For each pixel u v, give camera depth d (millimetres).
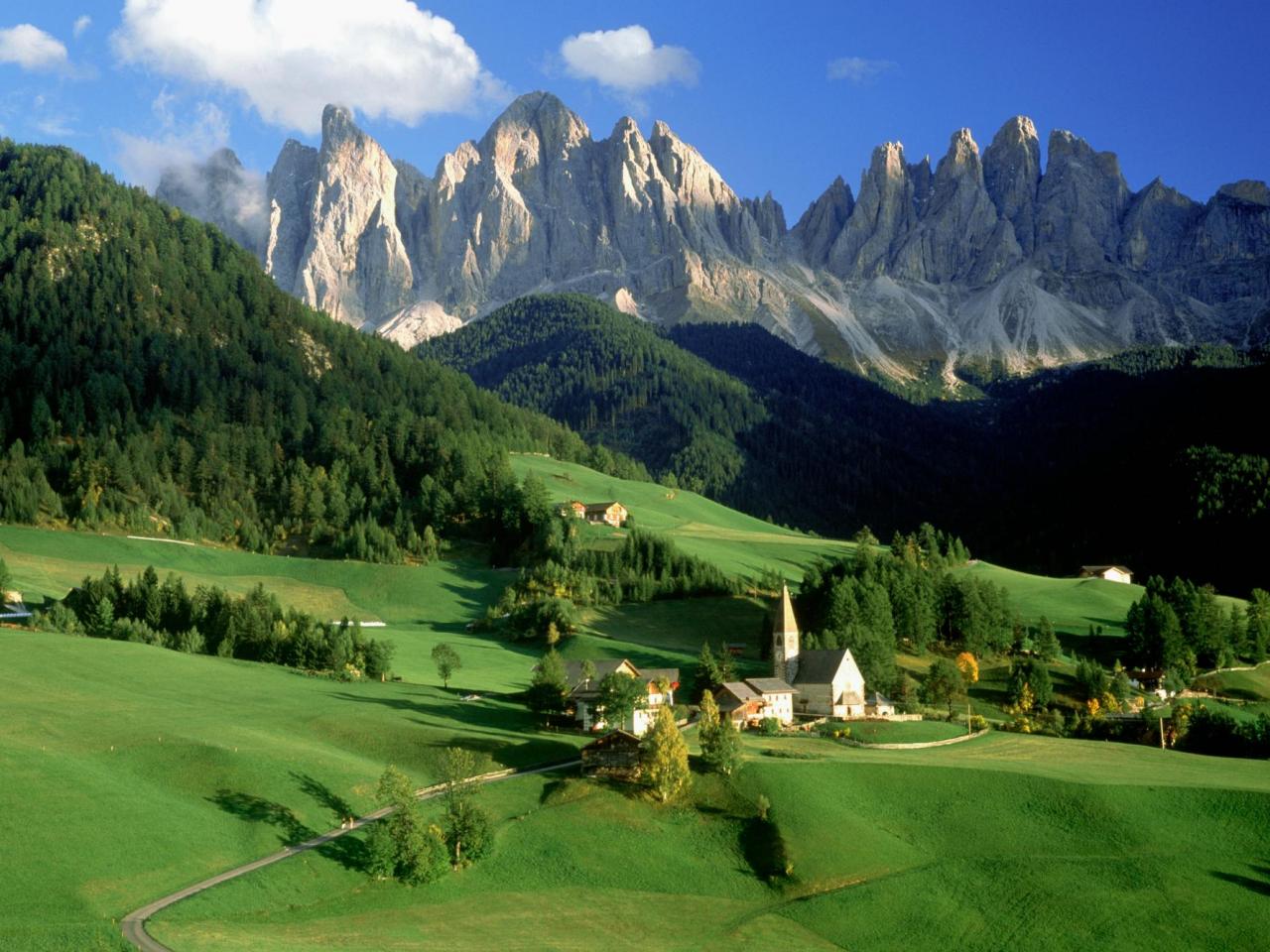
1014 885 117000
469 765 128875
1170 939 109312
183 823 113438
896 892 115562
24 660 167750
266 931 98625
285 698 164750
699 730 137375
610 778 133125
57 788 114688
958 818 129125
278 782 124750
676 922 109688
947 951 107500
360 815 121938
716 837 124312
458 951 99062
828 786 132750
